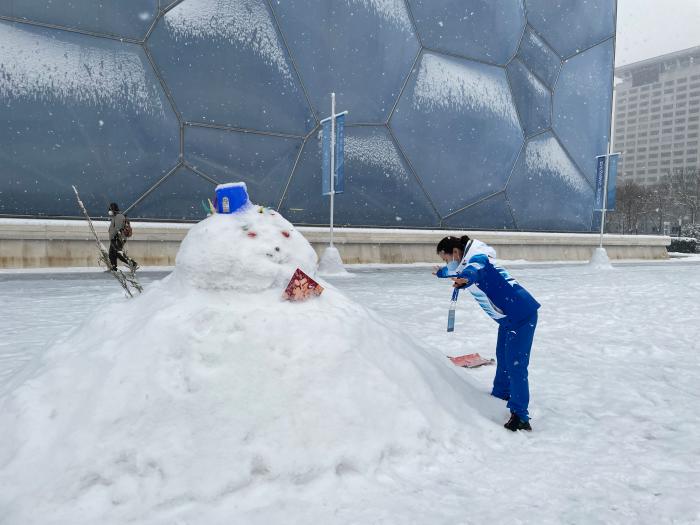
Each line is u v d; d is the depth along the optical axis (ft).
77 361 9.38
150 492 7.29
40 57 44.65
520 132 76.79
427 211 67.72
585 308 29.14
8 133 43.50
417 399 9.85
